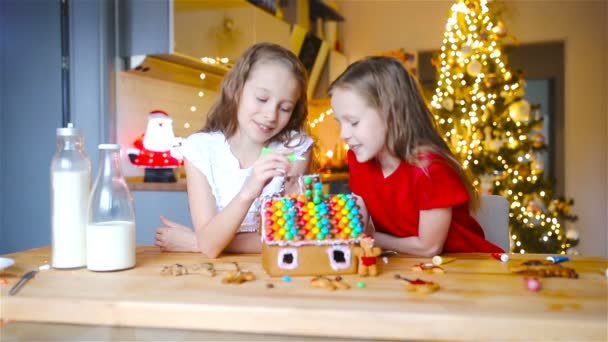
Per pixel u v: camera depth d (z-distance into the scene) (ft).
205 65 8.29
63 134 3.00
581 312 2.06
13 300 2.35
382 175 4.11
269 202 2.93
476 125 9.57
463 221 4.07
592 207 12.87
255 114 3.87
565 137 13.03
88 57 7.50
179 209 7.48
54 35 7.61
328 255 2.78
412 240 3.67
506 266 2.98
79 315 2.29
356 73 3.59
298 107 4.36
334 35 13.84
